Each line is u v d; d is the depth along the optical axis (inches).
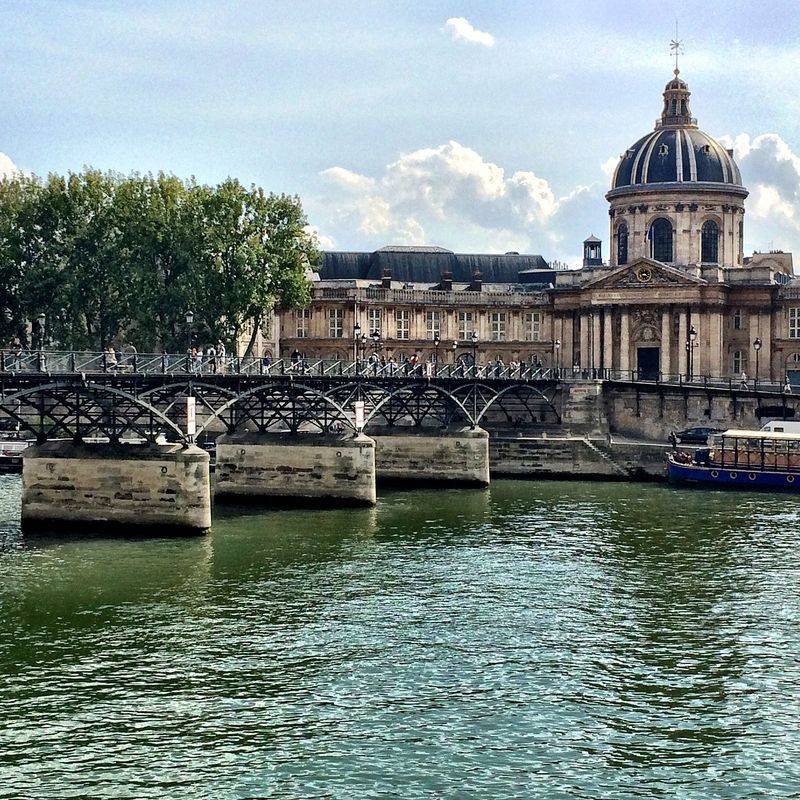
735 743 1103.0
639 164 4202.8
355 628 1427.2
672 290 3848.4
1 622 1424.7
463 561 1784.0
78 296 3006.9
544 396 3176.7
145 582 1617.9
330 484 2320.4
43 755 1062.4
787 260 4512.8
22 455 1946.4
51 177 3078.2
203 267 3061.0
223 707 1173.1
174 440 2753.4
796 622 1465.3
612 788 1011.3
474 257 4532.5
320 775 1028.5
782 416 3248.0
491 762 1056.8
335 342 4114.2
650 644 1376.7
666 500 2469.2
